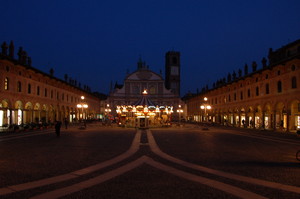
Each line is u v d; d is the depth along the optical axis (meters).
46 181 9.70
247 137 29.06
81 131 38.91
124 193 8.33
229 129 45.84
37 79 48.12
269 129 42.38
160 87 106.00
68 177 10.32
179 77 120.12
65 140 24.69
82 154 16.08
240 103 53.94
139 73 106.38
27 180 9.83
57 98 58.66
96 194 8.22
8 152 16.75
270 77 41.41
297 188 8.96
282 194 8.31
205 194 8.27
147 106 48.59
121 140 25.03
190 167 12.33
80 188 8.85
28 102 44.25
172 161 13.87
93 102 97.94
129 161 13.83
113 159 14.38
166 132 37.50
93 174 10.85
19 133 33.25
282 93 37.84
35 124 40.78
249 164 13.06
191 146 20.44
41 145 20.59
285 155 16.03
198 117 91.38
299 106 36.47
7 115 38.41
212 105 74.31
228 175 10.75
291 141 24.61
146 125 48.59
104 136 29.70
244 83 51.91
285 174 10.95
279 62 37.34
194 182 9.66
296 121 37.03
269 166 12.59
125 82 105.81
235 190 8.70
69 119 67.25
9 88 38.12
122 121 57.22
